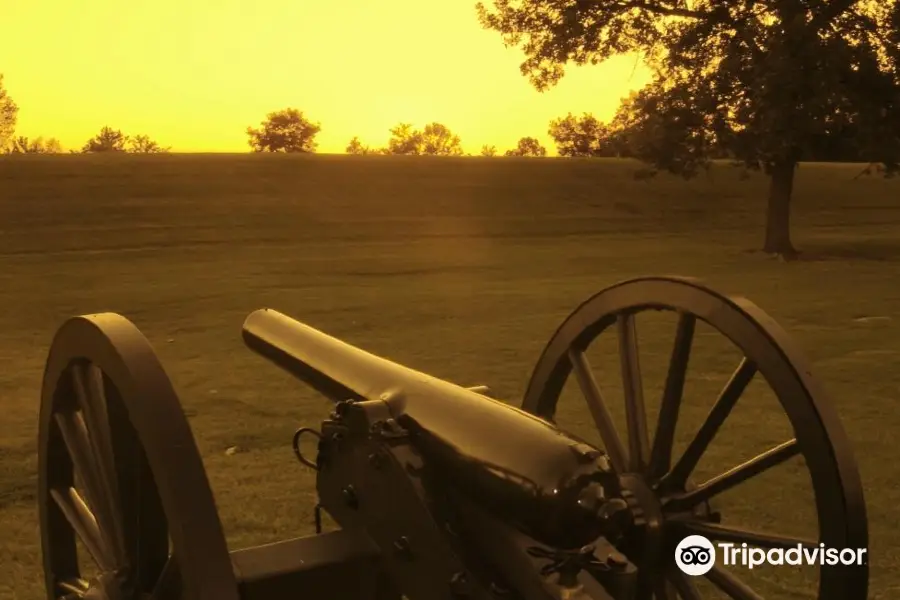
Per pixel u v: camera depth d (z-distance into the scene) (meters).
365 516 2.47
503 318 12.82
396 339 10.97
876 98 23.67
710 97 25.39
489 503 2.13
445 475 2.29
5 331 12.09
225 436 6.43
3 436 6.50
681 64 26.86
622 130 29.12
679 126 26.19
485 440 2.18
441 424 2.33
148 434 2.11
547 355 3.27
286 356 3.35
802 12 23.64
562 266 22.08
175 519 2.05
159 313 13.59
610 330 11.09
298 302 14.71
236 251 25.62
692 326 2.80
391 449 2.35
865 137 24.00
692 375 8.53
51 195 33.03
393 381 2.67
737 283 18.09
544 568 1.99
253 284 17.64
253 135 128.50
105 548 2.51
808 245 29.31
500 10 29.59
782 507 4.95
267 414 7.08
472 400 2.35
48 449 2.81
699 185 44.72
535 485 2.02
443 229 33.28
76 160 40.31
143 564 2.39
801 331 11.44
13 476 5.54
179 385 8.18
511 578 2.09
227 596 2.04
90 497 2.54
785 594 3.89
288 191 37.69
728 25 25.95
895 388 7.99
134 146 121.12
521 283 17.98
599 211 39.16
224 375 8.64
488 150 138.62
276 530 4.62
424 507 2.25
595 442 6.29
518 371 8.93
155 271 20.41
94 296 15.73
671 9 27.89
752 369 2.66
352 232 31.39
